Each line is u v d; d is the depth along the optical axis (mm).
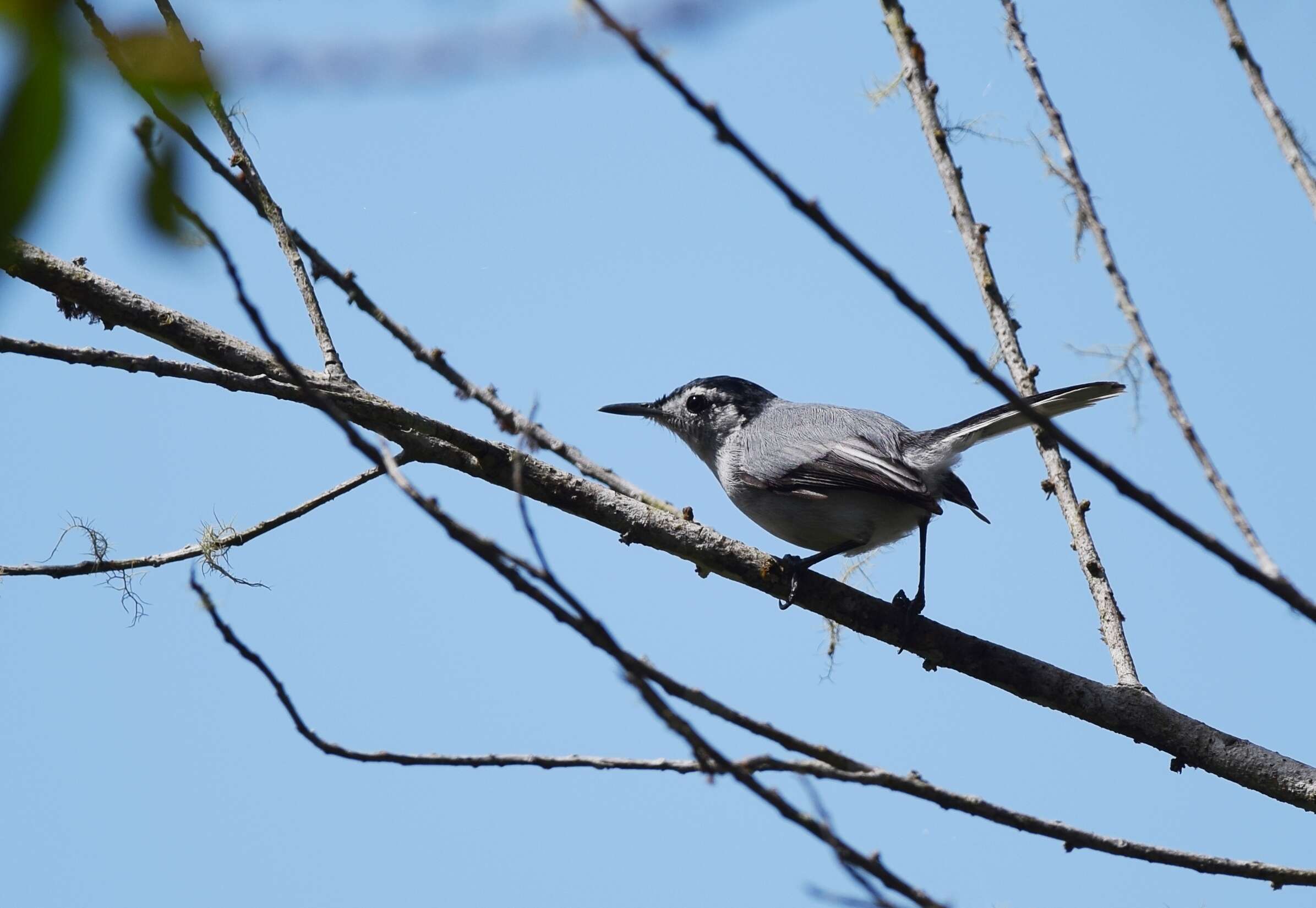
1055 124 10570
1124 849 7895
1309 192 8961
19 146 3594
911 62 11148
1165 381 8398
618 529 11453
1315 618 6371
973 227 11141
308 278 10719
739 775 6293
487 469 10992
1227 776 10555
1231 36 9539
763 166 5672
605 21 4047
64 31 3645
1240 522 7383
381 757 8078
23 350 9430
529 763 7930
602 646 6312
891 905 6184
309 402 6086
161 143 4125
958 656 11461
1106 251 9359
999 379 6055
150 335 10602
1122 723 10742
